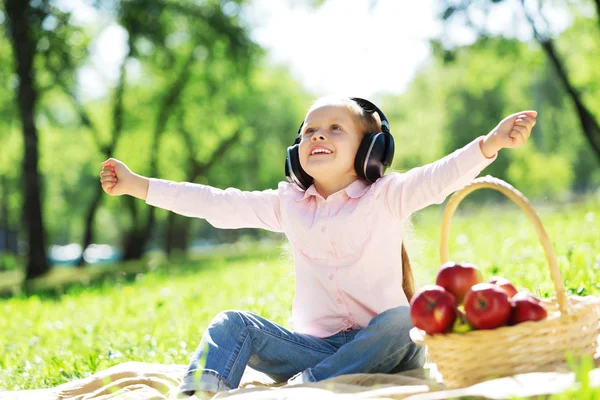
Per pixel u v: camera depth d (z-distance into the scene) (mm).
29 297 14289
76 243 68625
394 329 3307
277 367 3602
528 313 2889
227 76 26688
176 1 23359
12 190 35875
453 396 2562
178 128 27797
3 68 23531
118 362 5129
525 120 3225
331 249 3566
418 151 46219
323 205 3648
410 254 3906
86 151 29484
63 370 5035
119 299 10195
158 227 45344
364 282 3521
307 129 3732
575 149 48812
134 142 26953
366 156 3570
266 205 3855
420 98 48656
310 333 3664
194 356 3322
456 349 2863
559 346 2895
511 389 2561
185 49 25547
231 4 24516
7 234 47000
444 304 2928
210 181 33219
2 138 26672
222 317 3439
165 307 8367
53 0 20719
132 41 23672
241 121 29531
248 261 16531
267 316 6180
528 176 45469
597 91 26125
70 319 8789
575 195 52094
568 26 24375
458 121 42625
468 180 3389
